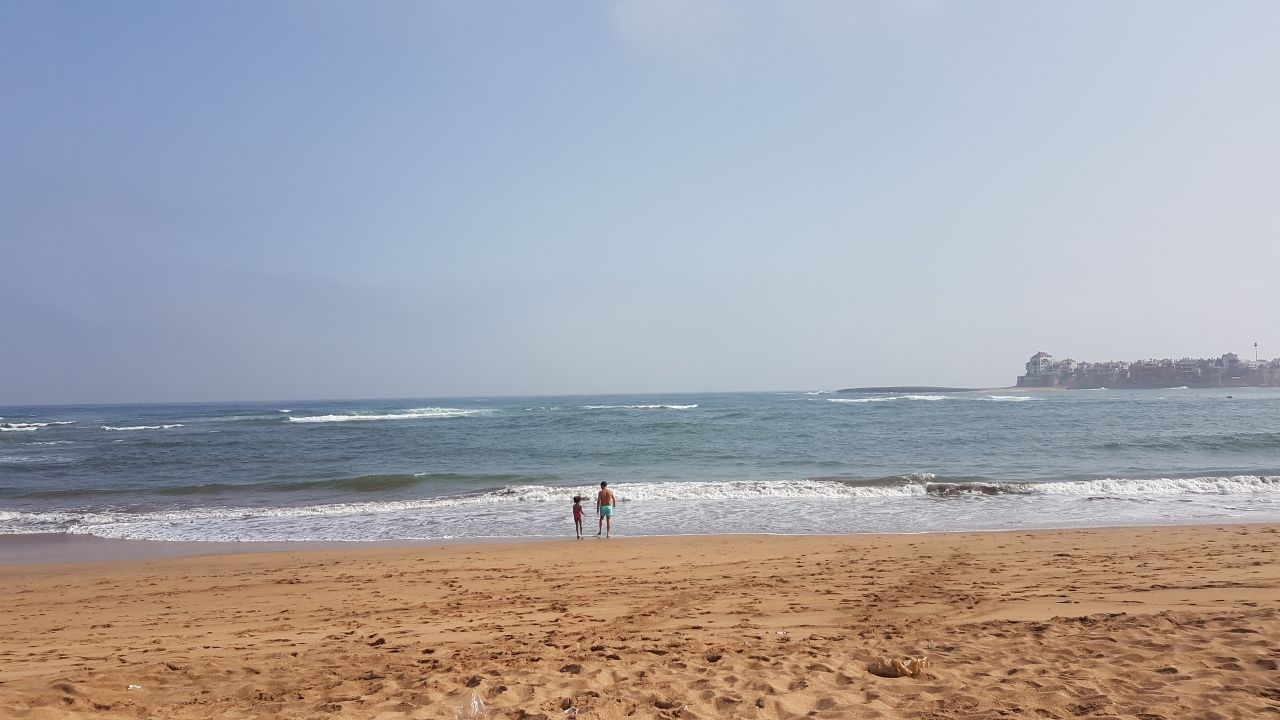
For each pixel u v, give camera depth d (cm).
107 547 1700
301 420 7825
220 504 2409
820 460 3428
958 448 3841
